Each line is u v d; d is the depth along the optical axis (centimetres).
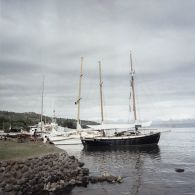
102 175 3092
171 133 16875
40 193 2378
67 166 2859
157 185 2873
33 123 13262
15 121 12469
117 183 2900
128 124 7488
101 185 2798
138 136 6869
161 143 8856
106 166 4144
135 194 2541
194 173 3494
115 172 3609
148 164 4303
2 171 2127
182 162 4494
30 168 2361
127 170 3766
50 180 2541
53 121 10000
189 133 16538
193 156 5278
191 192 2620
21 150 2762
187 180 3100
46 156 2627
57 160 2753
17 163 2278
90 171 3684
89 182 2898
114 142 6794
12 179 2147
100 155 5616
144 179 3145
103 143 6781
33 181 2333
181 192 2617
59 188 2552
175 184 2916
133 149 6638
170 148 6975
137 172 3597
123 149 6681
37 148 2981
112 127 7431
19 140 4128
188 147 7275
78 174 2948
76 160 3397
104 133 7462
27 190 2250
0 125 11169
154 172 3588
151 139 6981
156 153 5819
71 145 7494
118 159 4944
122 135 7131
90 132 7569
